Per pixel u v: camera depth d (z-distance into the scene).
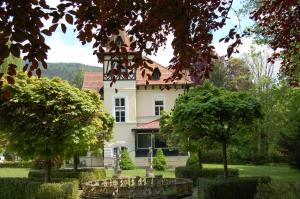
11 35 4.32
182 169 21.52
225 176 14.34
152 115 40.00
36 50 4.59
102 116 22.19
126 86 39.38
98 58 5.92
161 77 40.56
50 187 13.87
